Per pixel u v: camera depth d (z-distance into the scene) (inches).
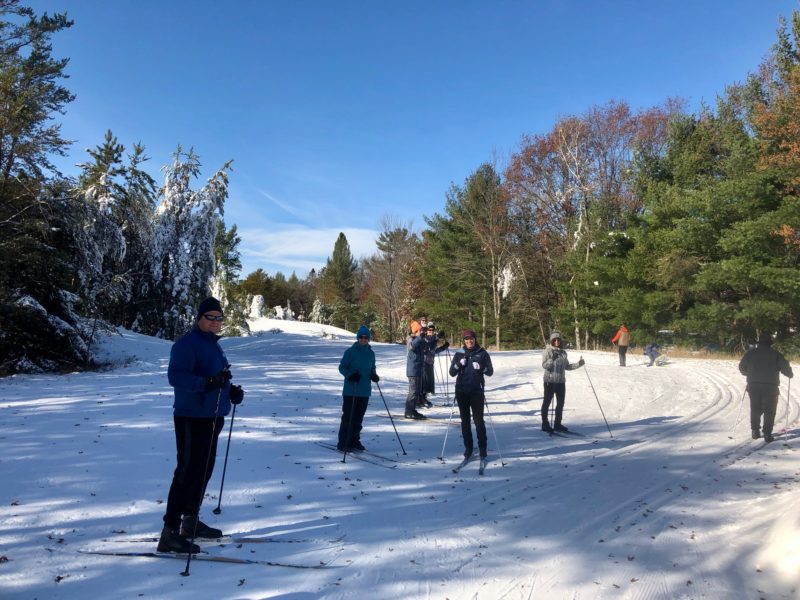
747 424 413.7
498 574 152.6
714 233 1041.5
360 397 297.0
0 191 627.8
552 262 1601.9
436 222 1937.7
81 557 152.7
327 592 139.4
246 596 136.1
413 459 292.5
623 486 245.3
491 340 1802.4
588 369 749.9
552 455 311.0
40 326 633.6
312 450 290.4
